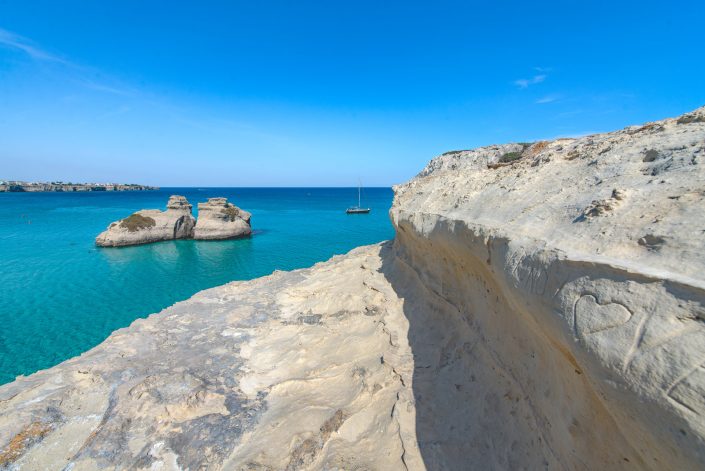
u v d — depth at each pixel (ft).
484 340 26.32
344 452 24.76
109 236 142.31
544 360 18.65
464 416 23.75
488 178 37.81
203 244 151.53
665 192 15.97
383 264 58.54
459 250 29.22
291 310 52.70
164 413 31.04
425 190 52.75
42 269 106.32
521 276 17.54
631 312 11.18
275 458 25.90
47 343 60.64
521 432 19.60
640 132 26.03
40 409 31.58
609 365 10.94
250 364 39.24
